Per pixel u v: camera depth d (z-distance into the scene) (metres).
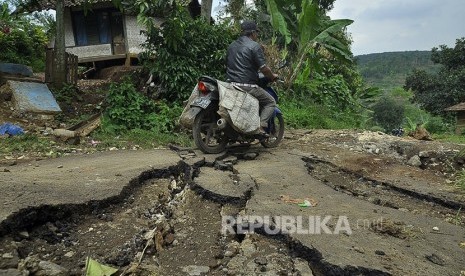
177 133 7.45
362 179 5.17
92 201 3.28
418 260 2.76
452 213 4.11
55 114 8.09
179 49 9.57
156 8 9.42
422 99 26.23
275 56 12.62
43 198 3.16
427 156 6.22
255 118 5.57
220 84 5.45
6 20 16.89
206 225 3.34
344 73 20.44
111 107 7.64
